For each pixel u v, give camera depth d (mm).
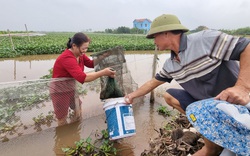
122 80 3914
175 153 2805
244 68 1846
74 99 3904
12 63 11375
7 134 3580
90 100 4270
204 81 2236
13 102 3457
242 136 1650
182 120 3695
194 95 2414
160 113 4578
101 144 3449
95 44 17922
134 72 5262
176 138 3047
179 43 2201
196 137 2943
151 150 3006
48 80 3518
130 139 3564
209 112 1806
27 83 3434
